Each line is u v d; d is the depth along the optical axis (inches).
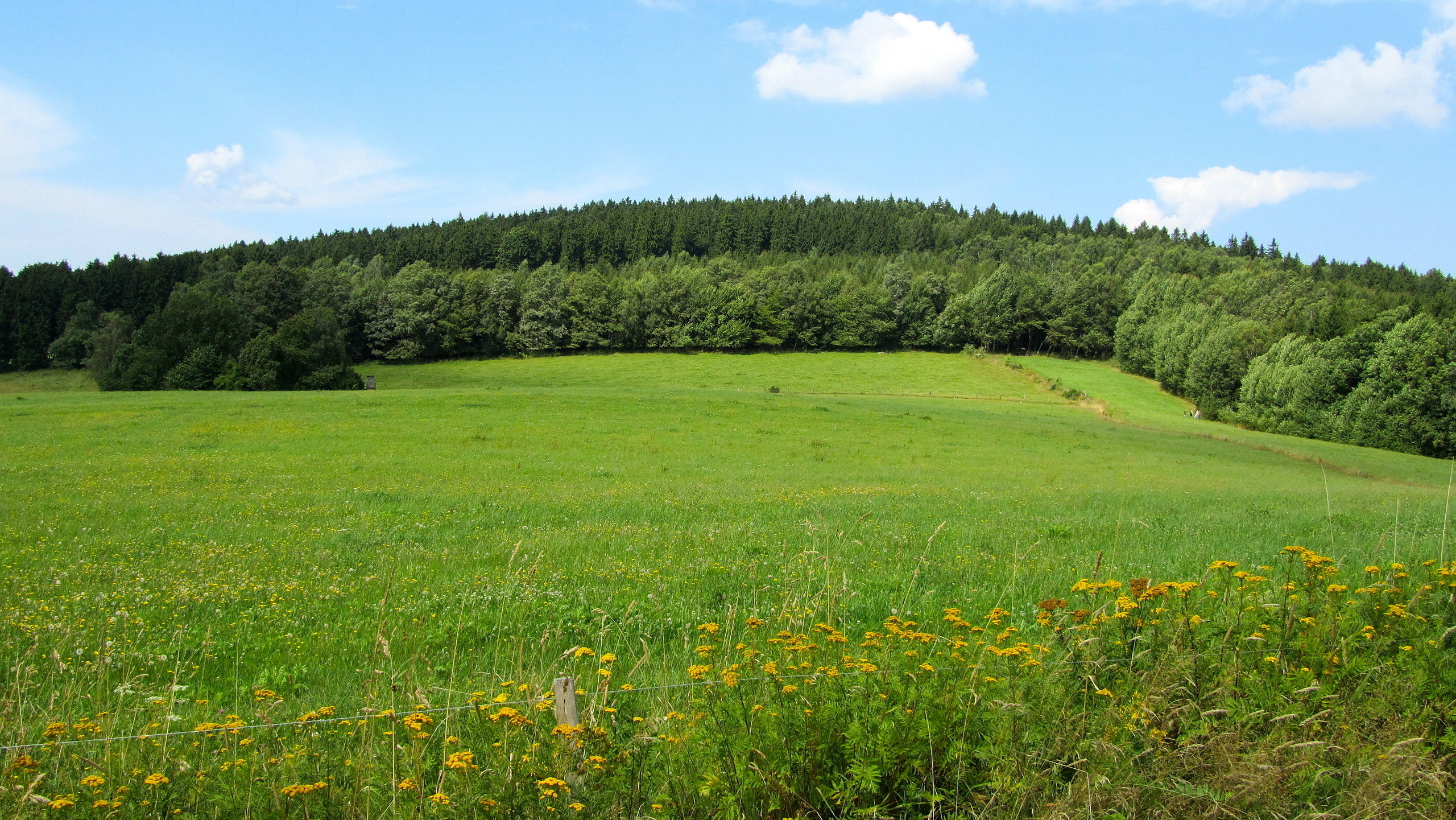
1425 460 2143.2
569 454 1505.9
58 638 356.5
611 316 4576.8
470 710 236.7
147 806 183.2
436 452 1465.3
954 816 185.8
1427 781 182.5
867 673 209.3
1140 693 209.0
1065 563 510.3
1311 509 871.7
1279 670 224.8
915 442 1862.7
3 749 204.7
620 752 195.8
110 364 3120.1
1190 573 451.8
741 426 1943.9
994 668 214.8
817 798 188.1
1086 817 177.9
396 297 4252.0
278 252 6441.9
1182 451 1977.1
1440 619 249.1
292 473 1175.0
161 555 593.6
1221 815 181.8
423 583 490.6
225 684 310.5
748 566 514.9
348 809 181.0
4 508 814.5
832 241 7829.7
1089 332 4466.0
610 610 400.2
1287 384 2780.5
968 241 7647.6
